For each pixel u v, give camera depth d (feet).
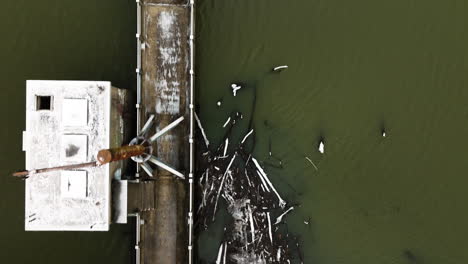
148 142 20.99
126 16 26.32
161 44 25.23
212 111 27.04
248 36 27.04
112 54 26.32
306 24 27.09
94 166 18.89
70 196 19.48
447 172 27.04
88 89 19.76
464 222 26.84
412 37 27.07
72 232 26.27
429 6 27.07
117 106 22.02
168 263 25.23
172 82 25.27
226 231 26.99
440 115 27.07
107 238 26.35
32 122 19.44
